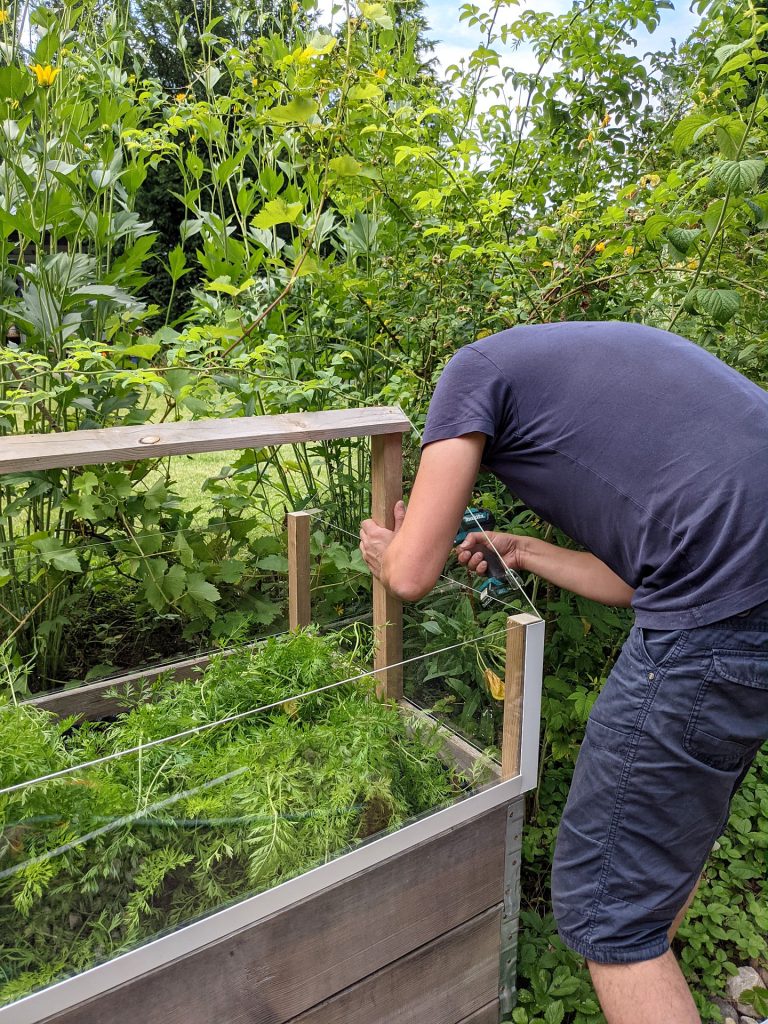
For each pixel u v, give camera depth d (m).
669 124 2.29
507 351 1.26
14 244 1.97
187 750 1.10
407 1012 1.27
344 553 1.66
